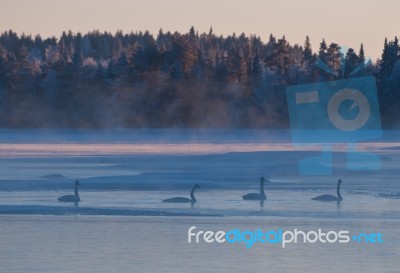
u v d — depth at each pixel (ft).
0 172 581.12
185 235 290.56
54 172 582.35
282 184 496.23
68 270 234.38
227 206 369.09
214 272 233.35
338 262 248.32
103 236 287.69
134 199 398.62
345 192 442.09
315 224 316.60
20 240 279.49
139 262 245.65
